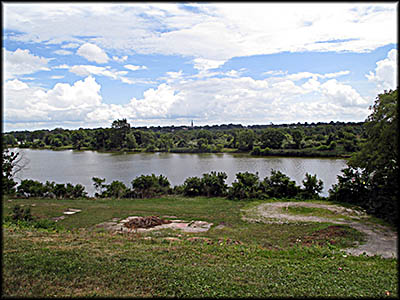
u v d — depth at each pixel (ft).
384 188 50.65
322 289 21.35
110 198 78.69
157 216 55.06
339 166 131.64
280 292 20.48
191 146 234.99
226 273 23.48
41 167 148.77
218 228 47.09
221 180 80.33
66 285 19.99
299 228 45.93
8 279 19.95
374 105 51.83
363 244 36.68
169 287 20.49
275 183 74.43
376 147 49.62
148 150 239.30
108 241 32.91
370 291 21.38
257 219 52.60
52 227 42.52
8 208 59.93
